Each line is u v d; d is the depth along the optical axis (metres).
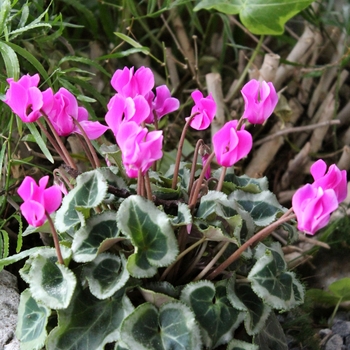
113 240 0.36
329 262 0.60
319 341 0.51
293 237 0.43
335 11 0.73
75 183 0.40
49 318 0.38
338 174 0.34
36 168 0.54
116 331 0.36
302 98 0.72
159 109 0.41
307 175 0.70
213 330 0.37
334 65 0.66
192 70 0.65
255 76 0.63
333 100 0.69
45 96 0.37
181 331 0.36
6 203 0.52
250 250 0.39
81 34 0.68
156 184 0.42
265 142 0.66
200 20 0.75
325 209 0.33
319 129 0.69
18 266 0.51
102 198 0.37
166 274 0.39
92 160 0.43
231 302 0.37
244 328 0.39
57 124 0.39
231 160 0.36
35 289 0.36
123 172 0.42
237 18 0.73
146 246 0.36
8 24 0.48
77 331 0.37
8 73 0.44
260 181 0.46
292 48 0.75
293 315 0.53
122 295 0.37
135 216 0.36
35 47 0.57
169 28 0.65
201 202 0.40
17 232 0.54
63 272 0.36
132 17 0.62
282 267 0.39
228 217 0.37
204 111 0.39
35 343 0.37
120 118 0.36
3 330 0.42
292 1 0.54
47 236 0.50
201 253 0.39
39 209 0.34
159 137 0.34
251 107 0.37
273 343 0.41
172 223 0.36
